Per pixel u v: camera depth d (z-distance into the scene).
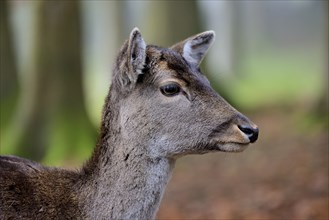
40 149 15.22
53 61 15.33
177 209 10.90
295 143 15.47
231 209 10.38
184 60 5.79
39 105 15.33
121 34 30.17
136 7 41.72
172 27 20.62
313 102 17.17
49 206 5.55
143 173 5.55
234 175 13.20
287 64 42.53
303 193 10.79
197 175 13.68
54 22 15.28
